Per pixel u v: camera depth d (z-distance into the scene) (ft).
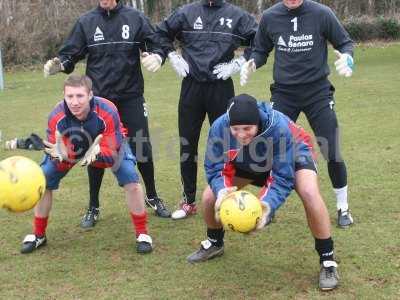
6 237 19.11
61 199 23.03
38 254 17.71
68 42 19.98
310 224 14.82
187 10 19.97
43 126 39.06
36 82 64.13
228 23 19.70
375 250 16.89
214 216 16.07
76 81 16.19
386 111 39.14
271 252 17.26
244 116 13.58
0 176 14.66
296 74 18.67
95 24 19.63
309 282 15.24
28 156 30.12
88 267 16.66
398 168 25.17
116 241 18.63
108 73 19.74
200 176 25.85
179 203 22.35
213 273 15.99
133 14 19.86
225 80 20.01
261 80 58.23
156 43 20.15
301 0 18.48
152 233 19.27
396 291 14.44
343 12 105.60
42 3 85.97
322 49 18.67
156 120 39.45
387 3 105.29
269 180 14.71
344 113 39.14
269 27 19.01
